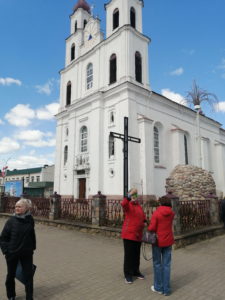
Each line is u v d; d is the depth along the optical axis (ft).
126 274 17.47
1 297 15.07
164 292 15.55
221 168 97.40
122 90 66.74
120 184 62.23
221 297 15.24
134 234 17.80
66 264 21.58
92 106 73.31
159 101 75.36
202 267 21.04
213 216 36.06
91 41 82.84
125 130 39.75
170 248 16.12
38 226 41.32
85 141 76.18
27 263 13.85
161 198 17.06
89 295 15.42
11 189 72.33
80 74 83.61
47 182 140.77
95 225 34.88
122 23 73.36
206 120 97.45
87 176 71.20
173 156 76.38
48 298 14.99
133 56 71.10
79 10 91.91
